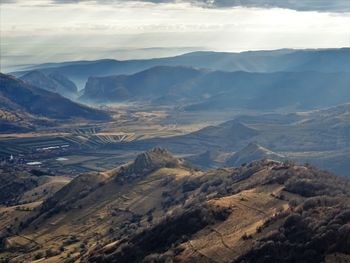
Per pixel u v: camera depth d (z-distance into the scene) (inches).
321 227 6540.4
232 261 6737.2
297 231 6830.7
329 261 5816.9
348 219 6678.2
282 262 6200.8
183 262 7214.6
